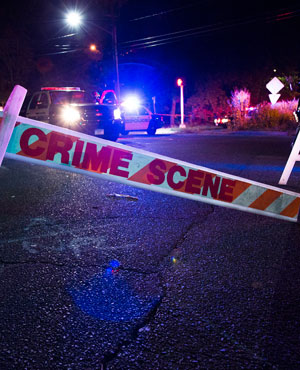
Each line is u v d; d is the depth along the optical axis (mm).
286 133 18109
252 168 7836
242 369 1797
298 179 6633
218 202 2521
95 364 1830
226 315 2256
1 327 2133
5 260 3082
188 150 11203
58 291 2562
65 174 7090
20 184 6188
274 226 3980
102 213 4492
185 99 37219
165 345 1974
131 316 2254
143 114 19094
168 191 2320
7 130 1716
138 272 2869
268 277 2766
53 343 1992
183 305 2377
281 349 1946
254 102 32625
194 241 3545
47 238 3613
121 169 2152
